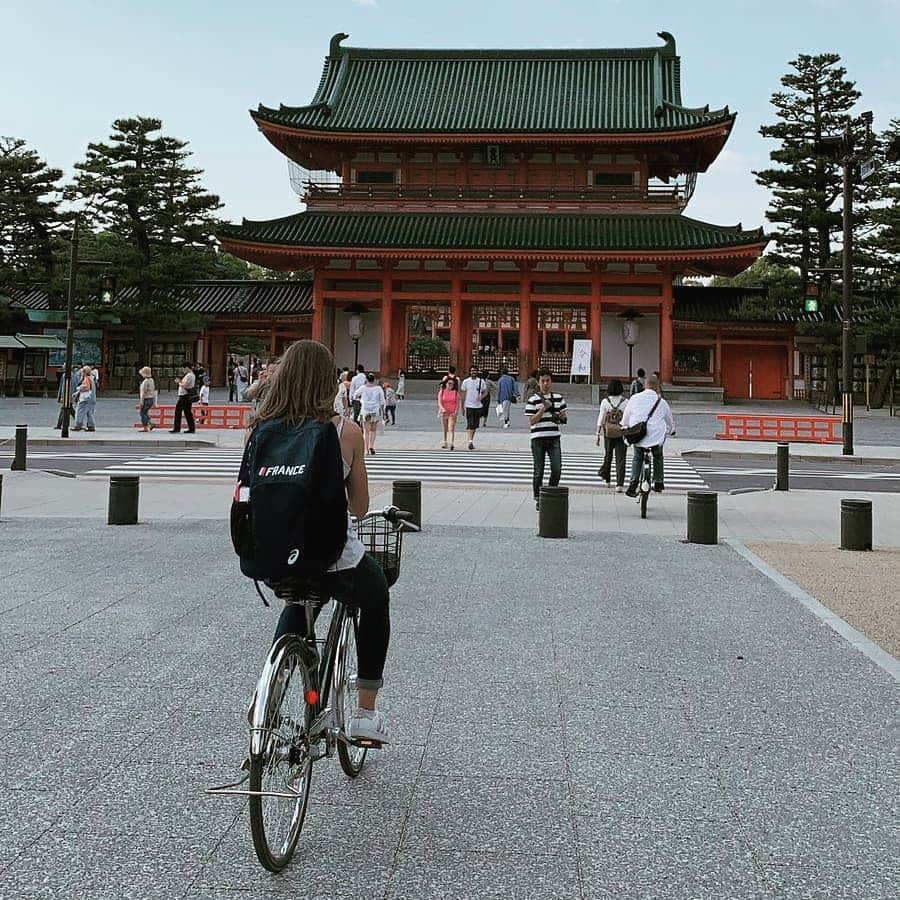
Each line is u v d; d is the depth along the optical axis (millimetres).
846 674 6230
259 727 3311
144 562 9789
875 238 43656
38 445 26031
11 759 4555
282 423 3725
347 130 49219
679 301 50719
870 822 4012
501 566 10031
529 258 46000
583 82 54219
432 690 5812
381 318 49875
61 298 51000
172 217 48844
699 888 3438
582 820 4008
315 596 3898
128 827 3848
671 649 6801
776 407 45281
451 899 3338
